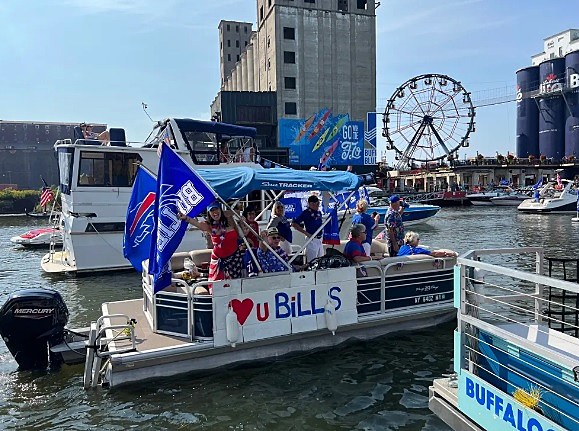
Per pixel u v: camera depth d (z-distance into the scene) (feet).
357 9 214.07
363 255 27.25
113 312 27.45
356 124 189.16
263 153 176.45
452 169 254.68
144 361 21.48
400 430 18.25
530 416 12.46
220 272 23.52
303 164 183.93
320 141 185.26
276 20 203.21
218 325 22.49
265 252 24.63
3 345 28.50
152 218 26.48
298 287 24.13
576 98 283.59
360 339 26.45
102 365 23.32
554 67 298.15
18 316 23.26
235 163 53.47
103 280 47.65
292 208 37.88
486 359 14.89
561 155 298.56
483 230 100.07
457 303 15.48
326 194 27.71
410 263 27.58
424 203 186.70
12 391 21.83
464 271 15.24
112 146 49.80
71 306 38.24
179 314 23.18
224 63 348.38
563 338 14.37
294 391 21.27
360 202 29.76
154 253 22.13
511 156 270.87
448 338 27.07
